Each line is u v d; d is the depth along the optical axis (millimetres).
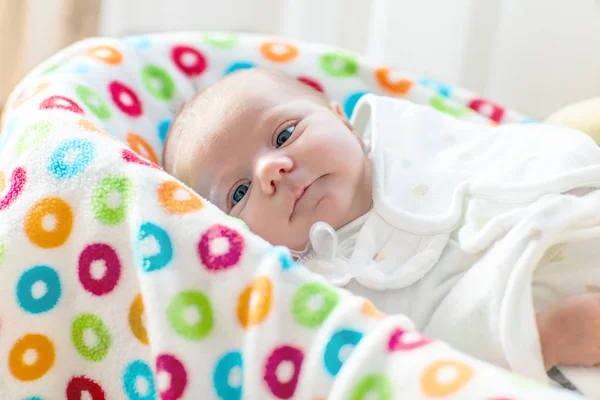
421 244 771
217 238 600
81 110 802
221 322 578
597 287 686
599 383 618
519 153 812
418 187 830
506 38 1282
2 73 1245
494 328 644
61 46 1313
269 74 922
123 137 898
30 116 750
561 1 1229
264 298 555
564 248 692
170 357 570
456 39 1271
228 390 566
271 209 779
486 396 445
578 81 1265
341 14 1402
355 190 814
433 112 960
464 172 829
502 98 1331
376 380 493
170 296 586
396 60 1292
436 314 705
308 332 539
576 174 716
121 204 642
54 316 647
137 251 606
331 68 1087
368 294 758
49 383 646
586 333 615
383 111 943
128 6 1382
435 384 465
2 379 628
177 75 1027
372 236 786
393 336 512
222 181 827
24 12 1236
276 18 1449
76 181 658
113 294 636
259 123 825
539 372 614
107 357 640
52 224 651
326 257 786
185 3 1412
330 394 502
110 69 949
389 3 1260
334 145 797
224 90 881
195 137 849
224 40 1067
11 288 634
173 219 620
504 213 713
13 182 677
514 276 638
